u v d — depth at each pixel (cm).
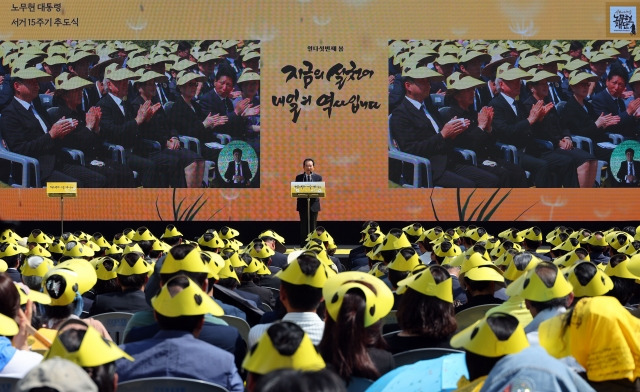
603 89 1998
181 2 1986
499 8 1994
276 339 298
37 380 234
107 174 1986
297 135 1992
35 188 1980
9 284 454
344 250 1809
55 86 1984
